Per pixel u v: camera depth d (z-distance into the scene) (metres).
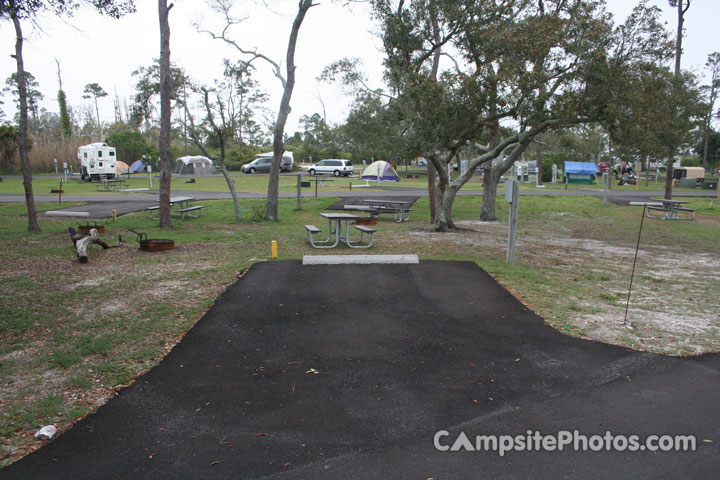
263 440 3.65
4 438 3.67
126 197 26.53
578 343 5.65
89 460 3.40
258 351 5.34
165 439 3.67
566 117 12.03
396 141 14.64
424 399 4.30
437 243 13.34
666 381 4.67
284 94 17.72
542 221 21.34
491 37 12.52
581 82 12.27
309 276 8.45
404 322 6.28
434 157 14.84
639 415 4.04
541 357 5.24
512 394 4.40
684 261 12.08
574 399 4.31
